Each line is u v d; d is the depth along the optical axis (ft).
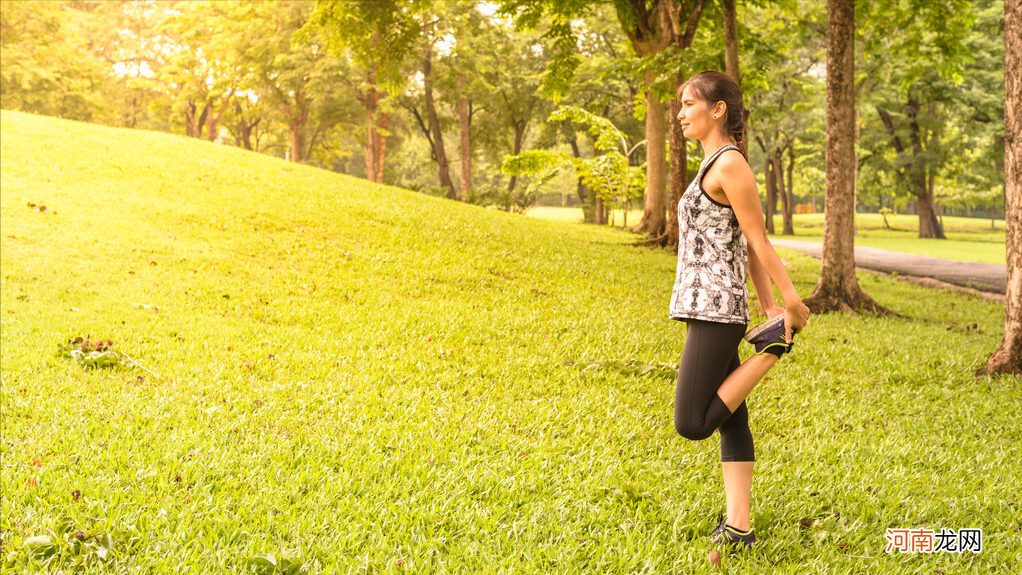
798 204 295.28
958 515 10.51
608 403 15.76
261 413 13.39
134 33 162.50
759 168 217.15
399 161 176.35
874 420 15.78
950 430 15.15
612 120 123.13
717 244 8.61
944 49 52.75
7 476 9.87
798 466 12.23
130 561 8.05
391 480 10.71
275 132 173.47
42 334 18.04
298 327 21.48
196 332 19.60
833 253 33.71
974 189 172.04
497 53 117.50
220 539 8.57
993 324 31.76
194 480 10.26
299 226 38.47
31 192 36.47
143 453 11.02
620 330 24.12
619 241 56.29
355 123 145.38
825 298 33.78
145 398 13.92
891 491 11.37
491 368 18.07
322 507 9.72
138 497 9.52
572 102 117.50
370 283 29.14
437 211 49.49
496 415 14.46
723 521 9.86
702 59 43.52
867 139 131.64
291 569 8.04
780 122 134.62
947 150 127.95
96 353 15.98
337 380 16.15
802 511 10.42
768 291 9.43
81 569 7.93
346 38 56.08
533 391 16.63
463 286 30.37
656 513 10.15
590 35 108.37
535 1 58.65
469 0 89.56
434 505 9.86
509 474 11.33
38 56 122.52
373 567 8.27
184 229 34.81
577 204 317.42
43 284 23.67
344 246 35.45
